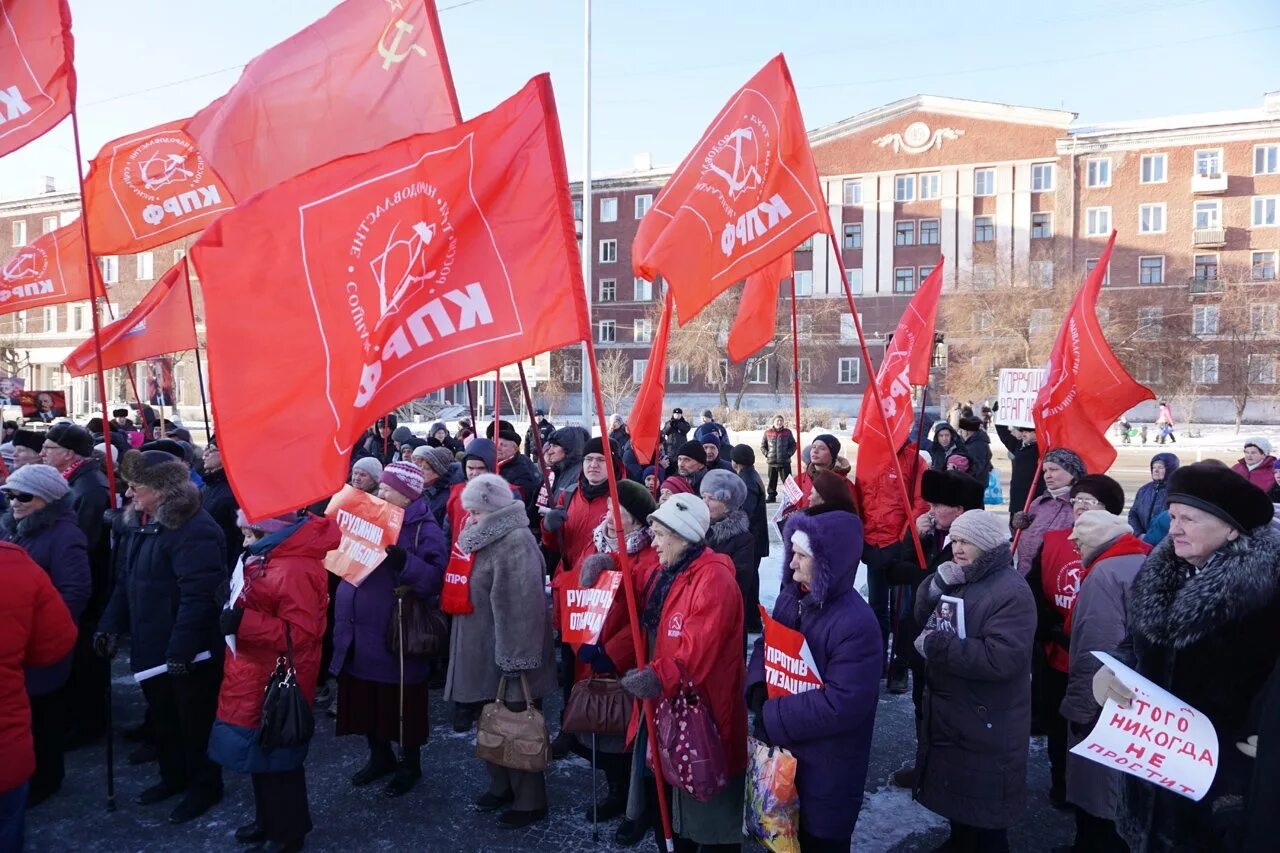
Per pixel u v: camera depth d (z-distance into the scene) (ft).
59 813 13.46
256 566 11.89
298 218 8.89
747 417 142.61
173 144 18.84
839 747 9.57
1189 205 151.94
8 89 14.73
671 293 13.06
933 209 164.45
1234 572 7.08
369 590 14.08
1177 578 7.75
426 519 15.03
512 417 166.40
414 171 9.42
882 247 167.02
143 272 160.97
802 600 10.18
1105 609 10.92
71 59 14.84
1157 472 23.98
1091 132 156.66
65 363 20.29
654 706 10.47
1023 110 158.51
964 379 133.69
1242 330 137.69
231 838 12.66
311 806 13.71
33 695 13.53
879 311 166.71
